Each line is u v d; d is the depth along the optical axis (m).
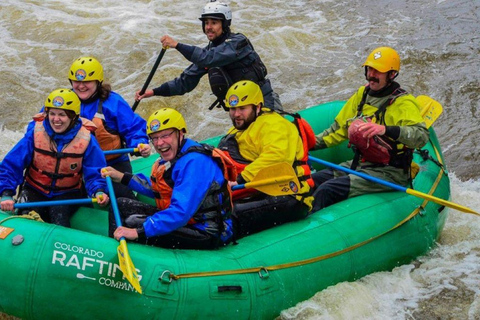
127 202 5.78
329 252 5.95
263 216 6.07
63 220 5.98
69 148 5.89
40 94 11.37
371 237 6.26
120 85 11.59
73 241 5.16
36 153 5.90
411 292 6.29
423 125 6.46
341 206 6.50
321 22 13.59
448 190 7.19
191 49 7.34
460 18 13.38
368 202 6.58
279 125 6.14
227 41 7.32
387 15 13.76
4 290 5.10
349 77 11.70
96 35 13.01
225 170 5.55
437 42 12.52
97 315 5.13
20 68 12.01
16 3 14.13
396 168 6.73
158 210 5.75
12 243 5.12
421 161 7.34
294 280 5.68
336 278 5.98
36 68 12.05
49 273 5.05
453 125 10.26
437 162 7.39
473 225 7.41
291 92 11.34
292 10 14.16
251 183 5.99
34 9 13.95
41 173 5.97
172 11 14.09
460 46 12.35
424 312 6.04
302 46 12.74
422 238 6.70
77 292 5.08
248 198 6.23
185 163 5.33
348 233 6.16
